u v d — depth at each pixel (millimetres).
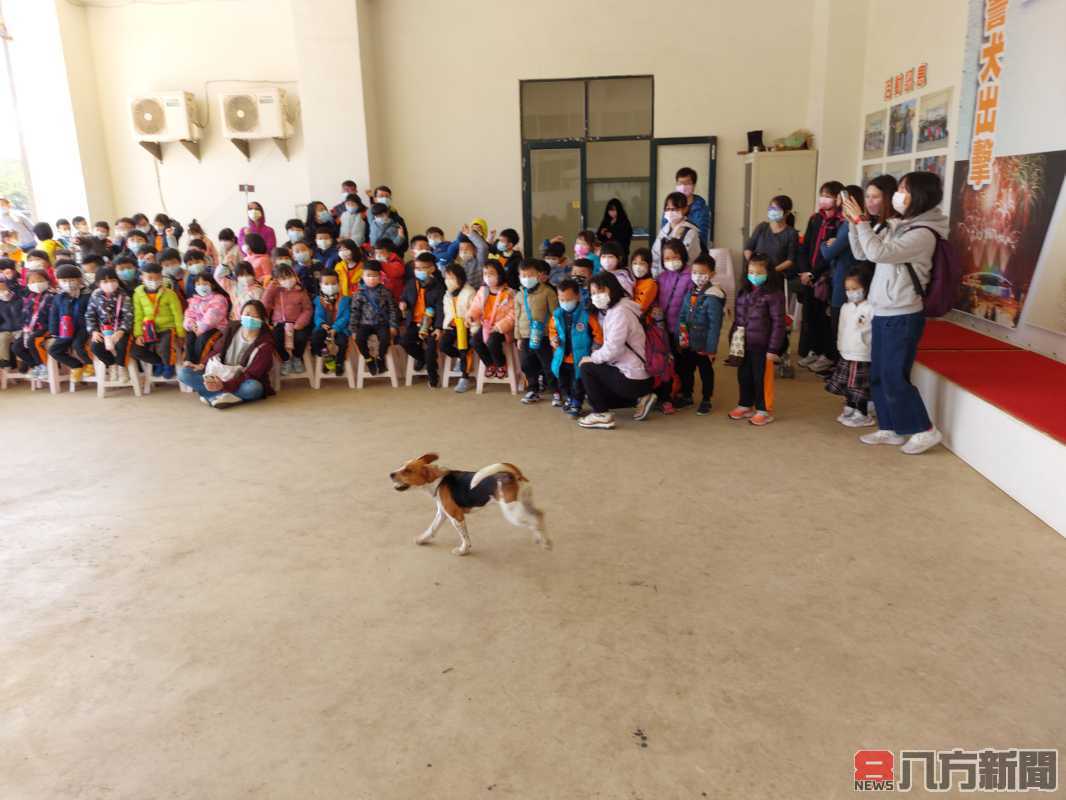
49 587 3217
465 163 9734
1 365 6617
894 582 3072
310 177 9406
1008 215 5180
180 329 6402
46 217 9930
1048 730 2225
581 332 5301
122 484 4379
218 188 10211
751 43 9039
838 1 8094
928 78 6465
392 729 2305
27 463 4762
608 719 2322
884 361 4445
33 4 9281
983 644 2641
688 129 9336
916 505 3793
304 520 3830
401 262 6816
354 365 6570
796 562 3262
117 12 9773
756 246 6613
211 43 9820
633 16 9133
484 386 6449
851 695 2398
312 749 2230
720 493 4020
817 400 5734
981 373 4508
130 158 10188
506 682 2514
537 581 3168
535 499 3998
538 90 9500
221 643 2783
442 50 9438
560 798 2021
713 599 2988
